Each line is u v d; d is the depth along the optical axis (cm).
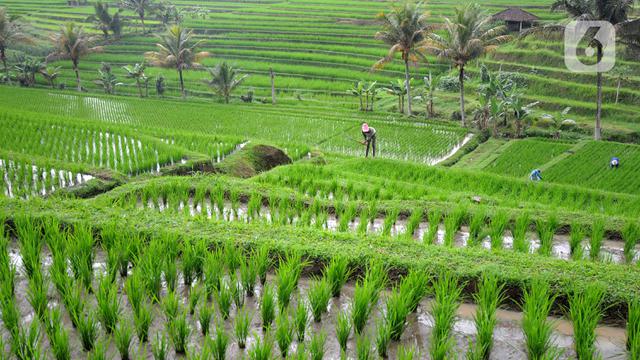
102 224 836
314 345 548
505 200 1343
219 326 604
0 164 1443
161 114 4319
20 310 655
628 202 1501
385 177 1891
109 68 5831
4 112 2289
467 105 4716
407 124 4191
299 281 751
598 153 3247
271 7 9362
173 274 689
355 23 7150
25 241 727
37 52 6906
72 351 578
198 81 6181
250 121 4131
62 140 1938
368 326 648
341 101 5459
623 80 4747
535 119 4228
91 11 8950
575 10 3256
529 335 569
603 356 593
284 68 6309
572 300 662
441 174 1931
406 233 930
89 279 682
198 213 1020
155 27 8388
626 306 651
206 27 7969
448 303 600
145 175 1534
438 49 4231
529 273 703
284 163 2169
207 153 2038
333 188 1368
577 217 1034
